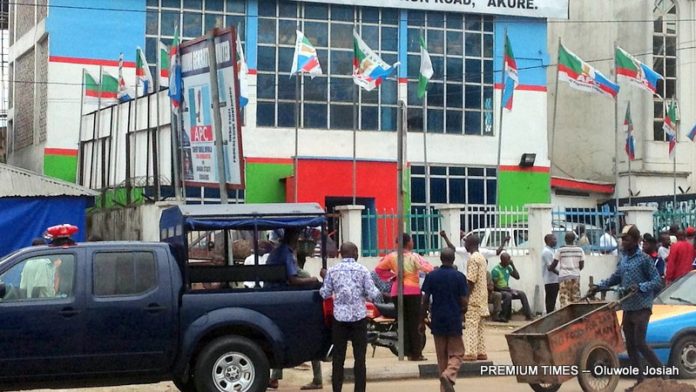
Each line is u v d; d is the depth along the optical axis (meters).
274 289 11.41
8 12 37.12
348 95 32.09
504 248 22.67
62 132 29.28
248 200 30.64
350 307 11.48
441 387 11.73
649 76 26.91
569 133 39.47
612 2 38.25
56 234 11.18
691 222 24.00
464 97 33.62
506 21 34.16
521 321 21.41
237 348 11.12
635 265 12.00
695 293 14.16
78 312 10.67
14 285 10.62
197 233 14.08
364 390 11.60
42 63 30.78
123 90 27.00
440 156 33.19
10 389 10.56
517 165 34.22
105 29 29.66
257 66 31.11
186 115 18.72
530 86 34.47
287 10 31.52
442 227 22.39
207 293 11.16
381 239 22.34
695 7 37.78
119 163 26.39
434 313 11.81
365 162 31.38
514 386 13.33
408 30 32.91
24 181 19.44
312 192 30.47
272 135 31.14
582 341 11.55
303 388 13.21
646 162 37.12
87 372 10.71
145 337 10.87
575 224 23.52
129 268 10.98
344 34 32.16
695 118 37.78
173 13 30.34
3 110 40.44
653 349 13.06
